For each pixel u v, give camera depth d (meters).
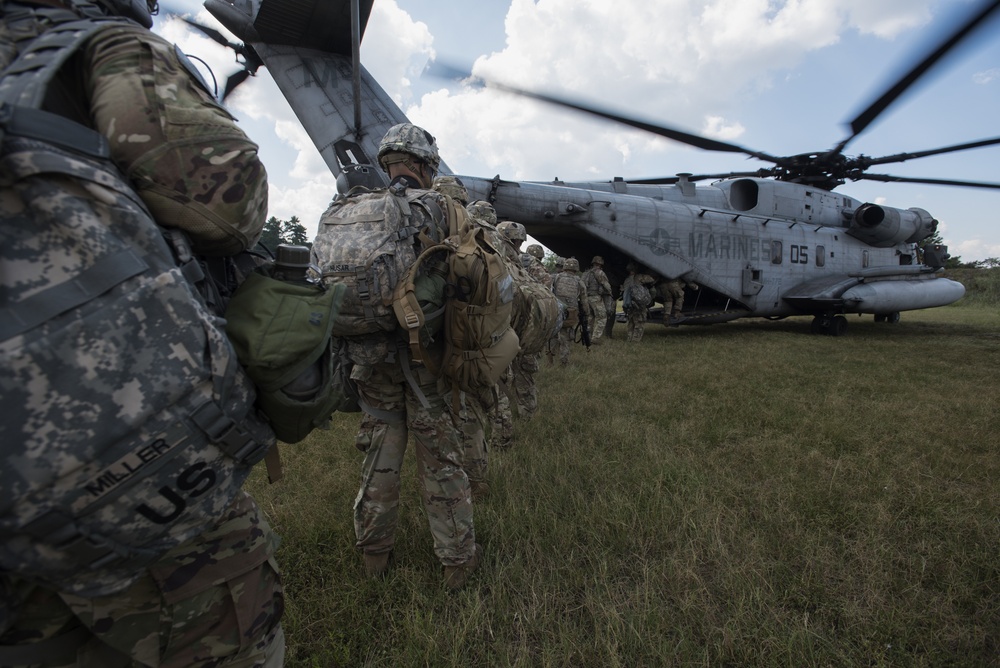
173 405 0.81
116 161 0.86
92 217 0.76
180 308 0.83
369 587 2.24
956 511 2.84
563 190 9.27
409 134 2.24
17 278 0.71
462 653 1.90
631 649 1.92
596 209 9.46
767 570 2.34
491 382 2.13
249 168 0.96
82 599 0.89
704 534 2.60
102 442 0.74
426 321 1.94
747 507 2.96
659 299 11.20
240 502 1.11
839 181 12.45
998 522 2.73
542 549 2.53
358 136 6.37
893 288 12.12
